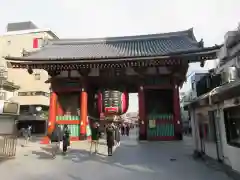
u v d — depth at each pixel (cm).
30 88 4416
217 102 912
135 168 941
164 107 2253
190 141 1988
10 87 4197
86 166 1002
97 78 2230
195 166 958
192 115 1306
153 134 2094
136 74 2156
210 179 754
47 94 4519
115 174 848
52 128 2108
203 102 1033
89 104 2339
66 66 2072
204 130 1123
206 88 1483
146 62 1969
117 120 2169
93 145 1719
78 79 2197
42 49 2573
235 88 697
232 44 2273
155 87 2138
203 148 1147
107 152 1393
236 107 770
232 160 810
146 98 2262
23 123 4297
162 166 970
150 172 868
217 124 958
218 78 1304
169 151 1403
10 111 1325
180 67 2067
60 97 2305
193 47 2108
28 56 2248
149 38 2720
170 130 2095
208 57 1883
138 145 1734
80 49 2555
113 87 2255
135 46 2512
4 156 1213
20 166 1017
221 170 864
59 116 2186
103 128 2448
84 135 2091
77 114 2242
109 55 2122
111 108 2039
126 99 2170
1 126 1285
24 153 1409
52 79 2214
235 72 1134
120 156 1244
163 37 2686
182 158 1154
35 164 1061
